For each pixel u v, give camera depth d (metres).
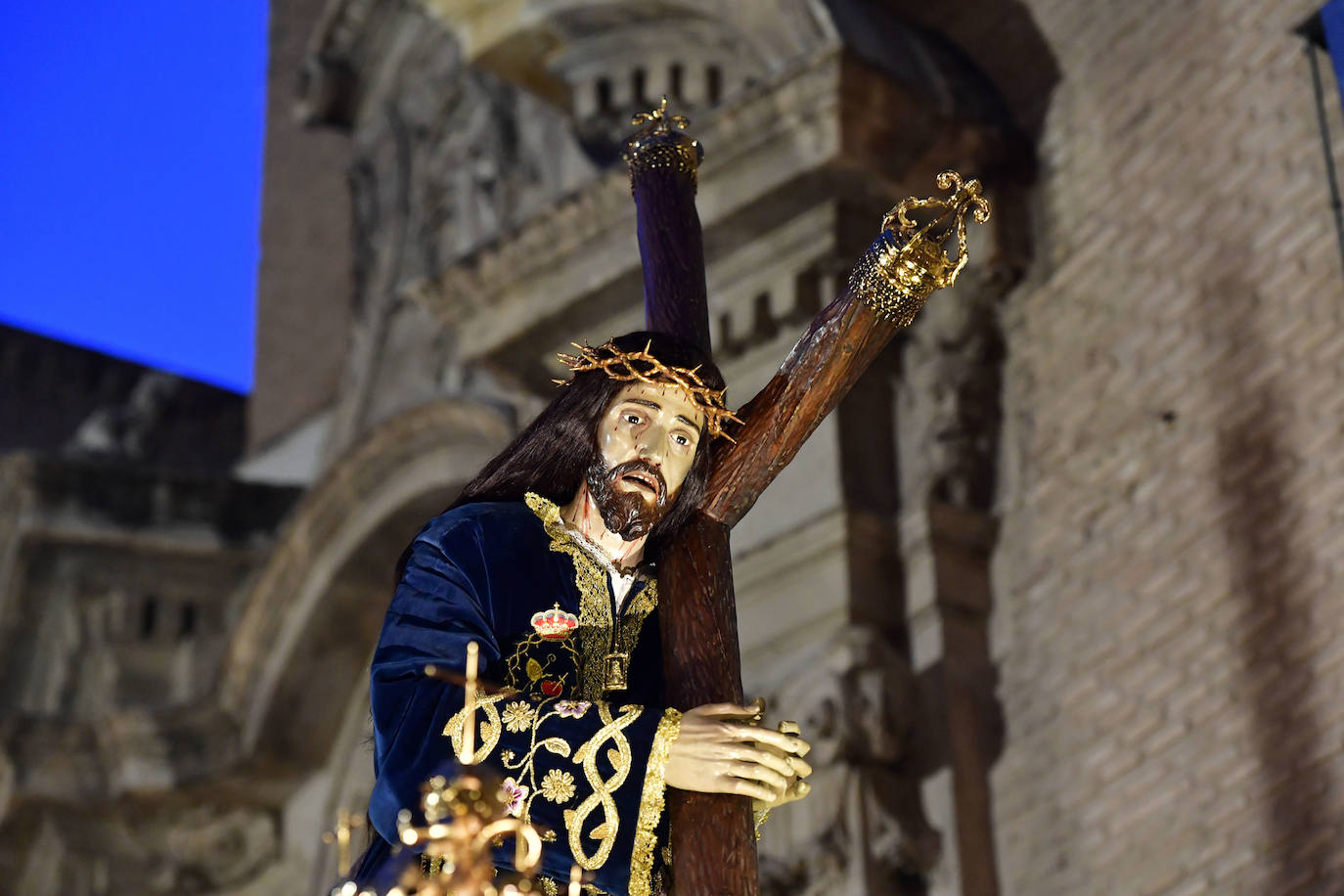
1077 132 7.63
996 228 7.57
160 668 11.35
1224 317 6.81
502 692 2.50
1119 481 6.98
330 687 10.66
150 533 11.57
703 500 2.79
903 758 6.97
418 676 2.52
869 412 7.63
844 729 6.86
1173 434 6.85
